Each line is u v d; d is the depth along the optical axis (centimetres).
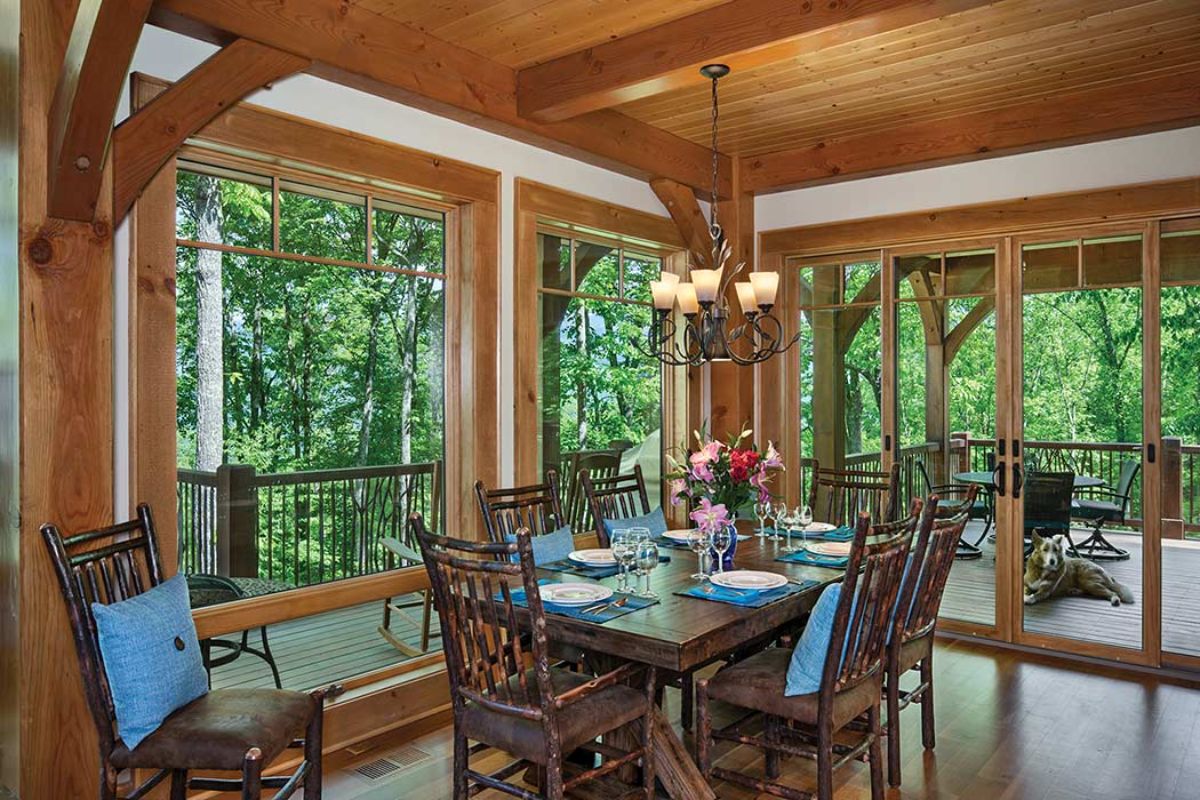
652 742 255
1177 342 415
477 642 233
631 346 490
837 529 380
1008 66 371
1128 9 314
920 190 483
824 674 239
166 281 278
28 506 238
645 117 439
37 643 238
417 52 335
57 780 241
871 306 507
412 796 287
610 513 397
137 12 205
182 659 229
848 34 294
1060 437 447
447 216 388
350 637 342
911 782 290
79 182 238
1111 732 335
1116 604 429
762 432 536
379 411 357
